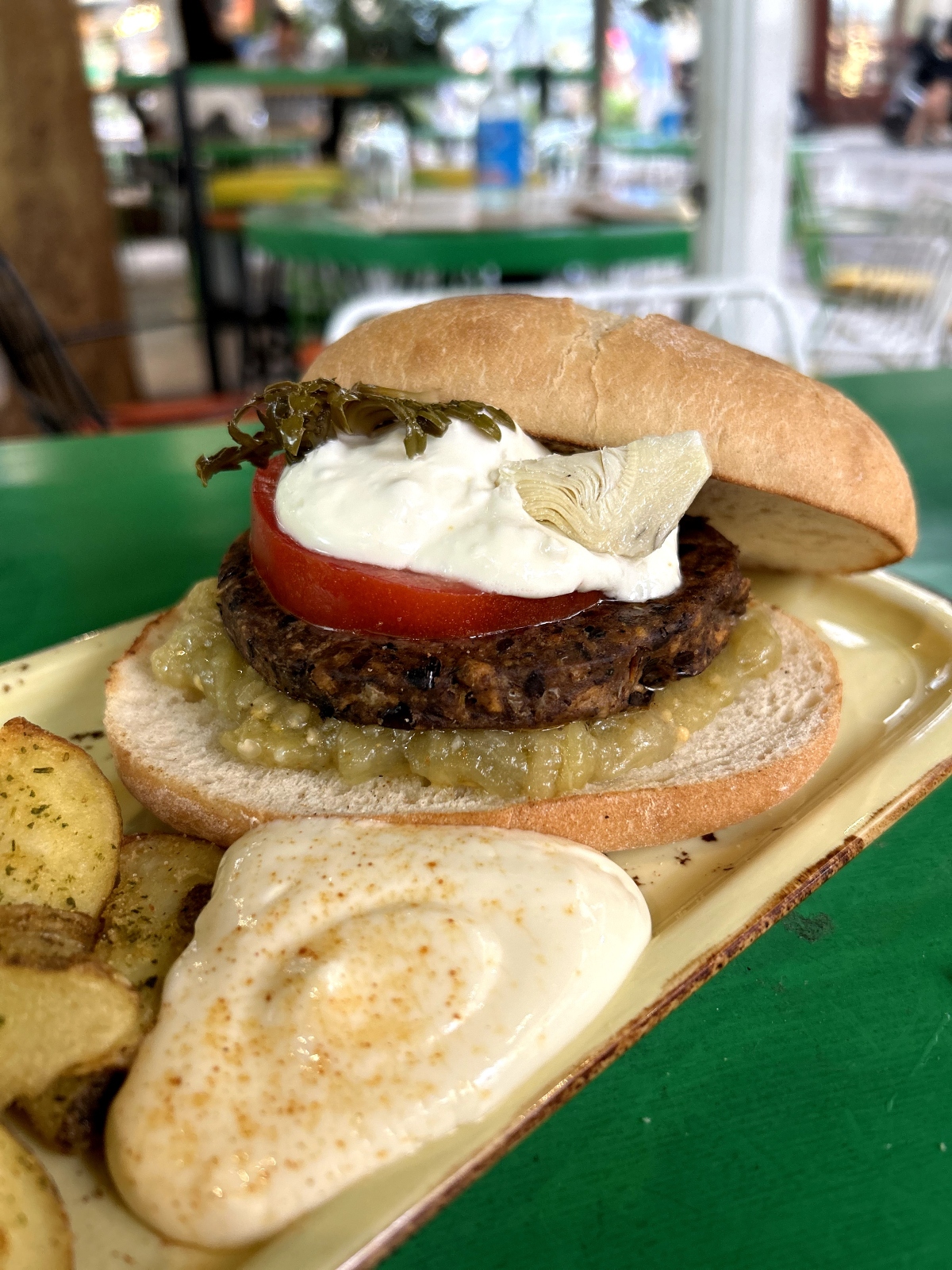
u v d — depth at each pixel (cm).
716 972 14
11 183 70
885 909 15
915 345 75
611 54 166
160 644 21
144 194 147
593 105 141
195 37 112
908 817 17
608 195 78
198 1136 11
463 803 16
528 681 15
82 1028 11
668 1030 13
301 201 83
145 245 157
